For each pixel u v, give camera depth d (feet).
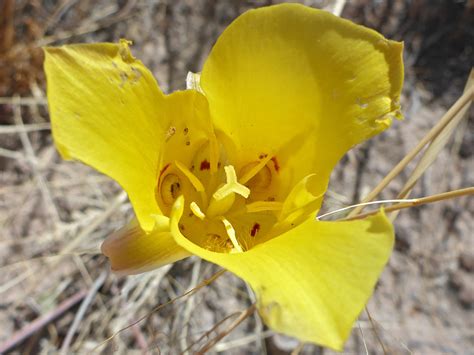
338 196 0.42
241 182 0.25
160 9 0.47
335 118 0.23
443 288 0.42
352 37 0.22
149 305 0.39
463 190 0.24
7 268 0.41
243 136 0.26
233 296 0.41
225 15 0.46
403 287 0.42
